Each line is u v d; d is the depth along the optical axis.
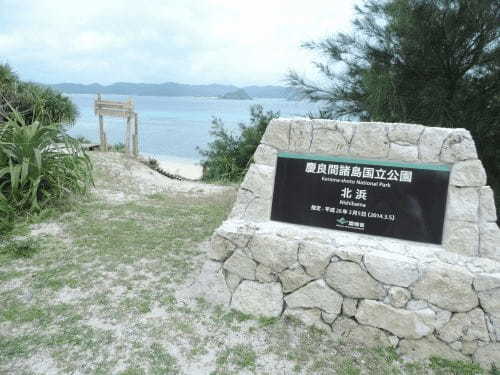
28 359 2.86
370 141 3.43
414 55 5.68
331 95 6.55
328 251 3.33
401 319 3.17
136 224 5.41
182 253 4.59
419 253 3.24
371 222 3.46
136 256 4.44
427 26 5.49
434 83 5.52
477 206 3.18
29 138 5.39
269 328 3.38
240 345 3.15
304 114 6.67
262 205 3.73
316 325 3.41
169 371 2.83
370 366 3.01
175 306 3.58
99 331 3.19
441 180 3.29
